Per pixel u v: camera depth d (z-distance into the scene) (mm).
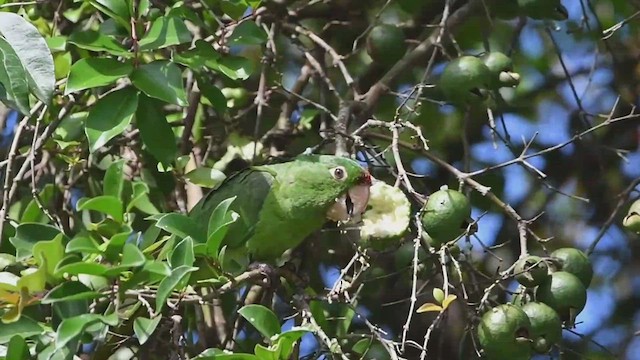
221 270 6980
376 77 10180
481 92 8156
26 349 6297
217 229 6777
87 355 7910
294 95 9023
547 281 7359
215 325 8938
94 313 6785
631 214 7668
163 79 7301
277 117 10367
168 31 7430
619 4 11469
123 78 8094
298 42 9469
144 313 7355
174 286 6176
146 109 7660
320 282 9367
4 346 6609
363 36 9883
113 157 9359
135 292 6504
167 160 7688
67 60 8555
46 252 6457
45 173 9477
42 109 8305
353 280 7285
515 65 11711
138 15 7691
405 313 10086
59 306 6398
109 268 6172
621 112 11156
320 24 11055
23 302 6352
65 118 8719
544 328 7086
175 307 6723
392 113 10734
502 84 8320
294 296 7590
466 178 7844
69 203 9375
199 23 7875
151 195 9109
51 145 9055
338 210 8664
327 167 8602
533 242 10922
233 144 9641
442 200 7367
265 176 8750
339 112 8914
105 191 7250
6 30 6805
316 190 8594
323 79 9133
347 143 8789
